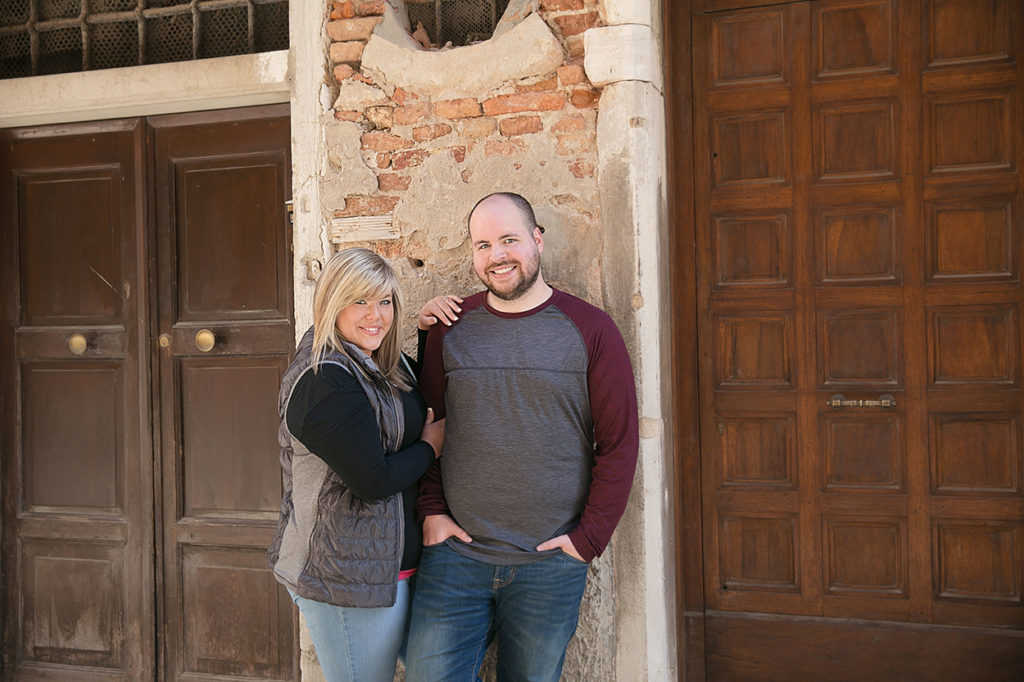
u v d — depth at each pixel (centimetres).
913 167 285
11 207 342
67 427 338
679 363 306
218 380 324
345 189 296
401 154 291
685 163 304
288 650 317
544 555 222
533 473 223
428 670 226
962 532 283
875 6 287
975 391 281
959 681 281
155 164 329
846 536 293
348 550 207
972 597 281
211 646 325
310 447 205
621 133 269
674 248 300
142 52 326
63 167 337
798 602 297
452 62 284
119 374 333
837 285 292
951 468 284
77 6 337
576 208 276
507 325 232
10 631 343
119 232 332
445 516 233
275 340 317
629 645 275
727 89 300
